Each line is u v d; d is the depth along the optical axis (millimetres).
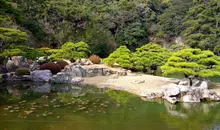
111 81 20453
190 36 38250
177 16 46500
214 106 13094
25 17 33125
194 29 39250
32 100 13570
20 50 18906
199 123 10250
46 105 12539
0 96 14438
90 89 17797
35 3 35781
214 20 38750
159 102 13883
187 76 16453
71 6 38938
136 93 16234
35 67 22484
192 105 13312
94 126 9539
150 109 12359
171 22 45812
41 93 15711
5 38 17875
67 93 16031
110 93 16359
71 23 37406
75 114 11078
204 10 39531
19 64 21891
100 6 46562
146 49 30328
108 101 13891
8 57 21938
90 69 23422
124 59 25359
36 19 35000
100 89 17859
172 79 20109
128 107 12633
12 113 10859
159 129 9414
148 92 15422
